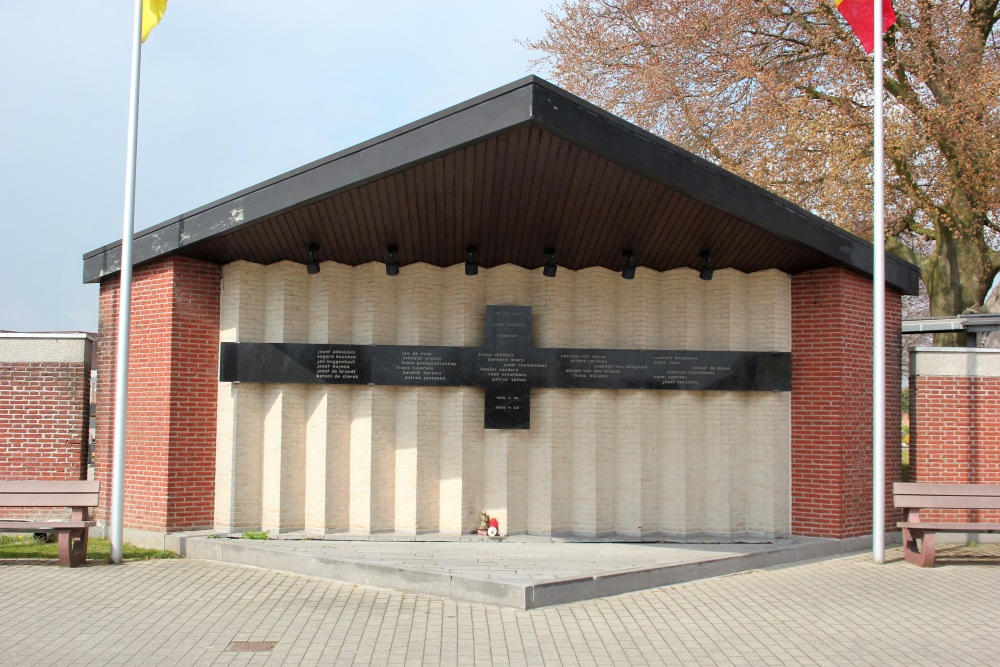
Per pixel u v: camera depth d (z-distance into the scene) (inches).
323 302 483.8
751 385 494.0
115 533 418.6
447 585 356.2
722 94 912.9
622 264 497.7
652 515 487.8
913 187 837.2
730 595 370.3
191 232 450.0
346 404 482.0
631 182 404.2
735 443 494.6
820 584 396.5
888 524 522.3
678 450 489.4
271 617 320.2
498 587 342.3
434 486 481.4
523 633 302.8
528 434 488.7
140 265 484.4
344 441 479.5
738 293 504.1
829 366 496.1
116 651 275.4
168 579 383.6
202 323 478.9
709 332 505.0
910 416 541.6
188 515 465.4
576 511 485.7
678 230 452.1
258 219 423.5
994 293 1007.6
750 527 494.0
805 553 463.5
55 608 328.5
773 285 504.1
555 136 364.2
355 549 424.8
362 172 391.9
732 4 859.4
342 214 427.8
